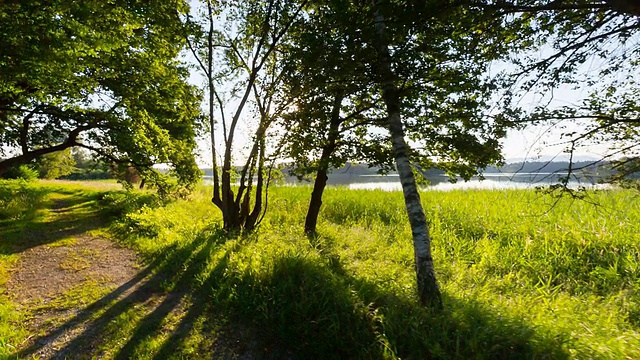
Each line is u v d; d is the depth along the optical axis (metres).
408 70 4.84
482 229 9.56
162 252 7.94
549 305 4.77
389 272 6.09
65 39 6.03
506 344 3.37
